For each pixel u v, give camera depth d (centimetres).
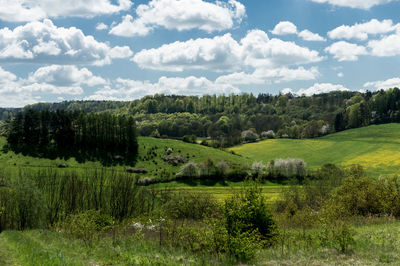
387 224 2106
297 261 1306
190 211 3691
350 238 1452
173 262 1301
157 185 9838
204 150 13462
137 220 2653
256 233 1534
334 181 5094
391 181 2886
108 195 5116
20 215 3884
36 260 1330
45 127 12131
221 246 1427
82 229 2138
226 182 10188
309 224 2470
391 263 1201
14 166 10056
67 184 5216
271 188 8562
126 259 1380
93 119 12344
